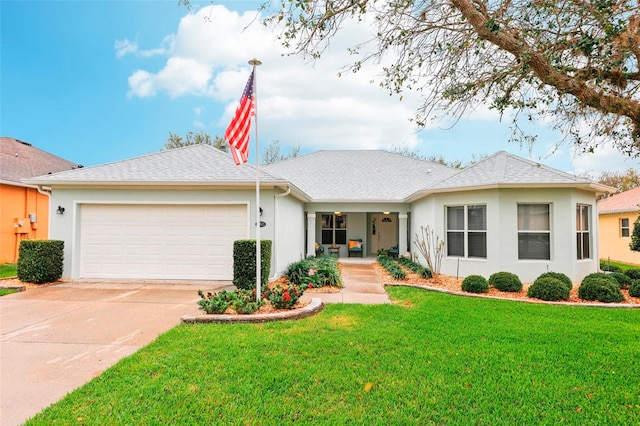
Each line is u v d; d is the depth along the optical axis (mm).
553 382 3996
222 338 5285
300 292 7121
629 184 26984
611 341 5328
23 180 10203
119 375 4086
